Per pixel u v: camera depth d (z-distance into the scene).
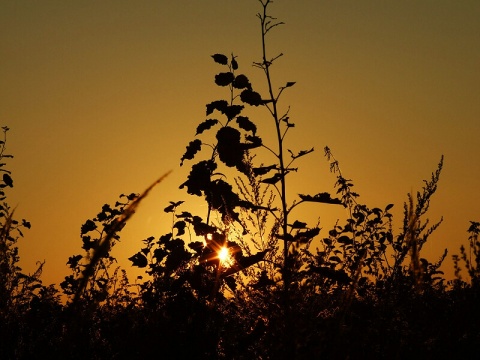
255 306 4.54
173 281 6.18
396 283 4.36
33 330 6.05
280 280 4.02
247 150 5.25
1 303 5.46
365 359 3.73
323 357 2.82
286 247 4.48
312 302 3.79
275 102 5.29
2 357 5.54
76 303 1.62
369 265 5.61
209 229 5.85
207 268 5.70
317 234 4.47
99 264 6.90
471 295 3.52
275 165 4.96
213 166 5.99
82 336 4.48
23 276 6.17
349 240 6.74
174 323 5.54
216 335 5.29
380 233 6.90
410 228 2.19
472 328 3.60
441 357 3.68
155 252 6.28
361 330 3.91
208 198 6.03
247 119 6.02
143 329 5.84
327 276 4.05
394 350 3.74
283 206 4.85
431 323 3.93
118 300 6.81
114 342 5.81
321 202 4.77
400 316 4.06
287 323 3.20
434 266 4.50
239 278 4.91
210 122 6.05
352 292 2.82
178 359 5.26
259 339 4.09
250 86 6.04
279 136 5.12
